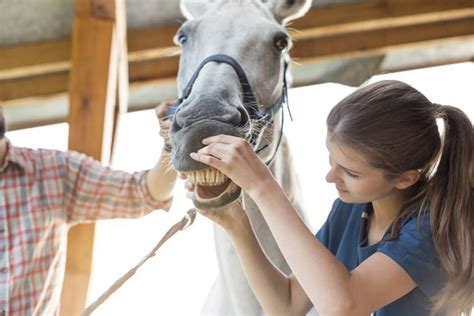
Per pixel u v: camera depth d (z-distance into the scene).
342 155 1.45
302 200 2.37
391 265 1.41
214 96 1.74
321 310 1.35
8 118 4.20
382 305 1.41
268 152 2.10
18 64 3.72
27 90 3.92
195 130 1.61
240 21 2.06
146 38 3.79
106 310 5.79
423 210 1.49
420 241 1.44
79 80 3.28
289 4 2.25
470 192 1.49
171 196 2.52
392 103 1.45
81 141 3.29
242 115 1.77
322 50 4.09
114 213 2.51
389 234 1.50
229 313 2.20
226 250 2.10
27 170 2.37
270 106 2.09
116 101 3.78
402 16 3.98
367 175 1.45
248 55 2.00
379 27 4.08
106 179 2.49
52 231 2.38
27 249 2.30
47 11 3.56
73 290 3.31
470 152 1.50
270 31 2.05
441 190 1.48
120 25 3.39
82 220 2.53
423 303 1.50
